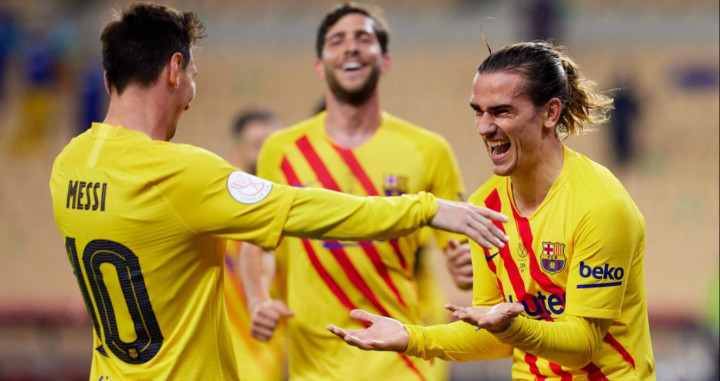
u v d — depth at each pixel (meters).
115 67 10.96
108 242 10.74
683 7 55.50
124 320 11.00
